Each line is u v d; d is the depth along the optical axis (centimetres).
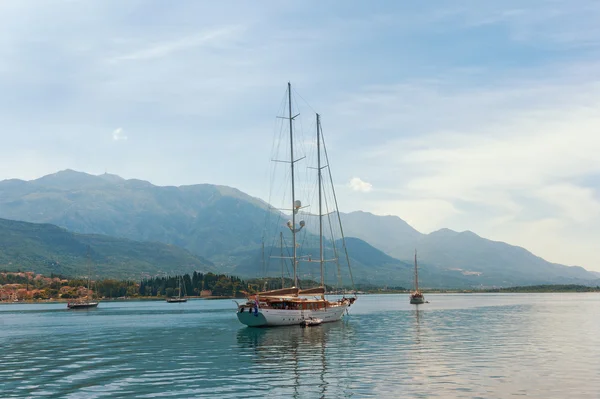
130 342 8856
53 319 17488
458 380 4953
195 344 8306
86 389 4741
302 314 11125
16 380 5225
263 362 6175
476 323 12400
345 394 4416
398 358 6381
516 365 5806
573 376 5138
